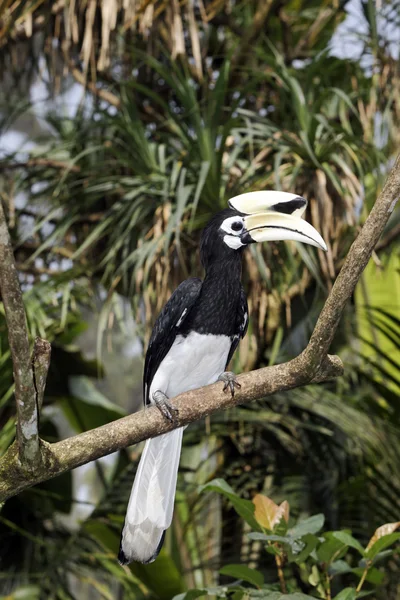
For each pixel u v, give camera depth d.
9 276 3.89
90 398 10.02
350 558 8.63
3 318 8.82
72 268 9.58
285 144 8.99
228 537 9.28
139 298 8.75
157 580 8.89
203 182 8.34
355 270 4.55
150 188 9.09
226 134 8.66
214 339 6.54
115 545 8.96
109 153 10.04
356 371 9.16
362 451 8.96
